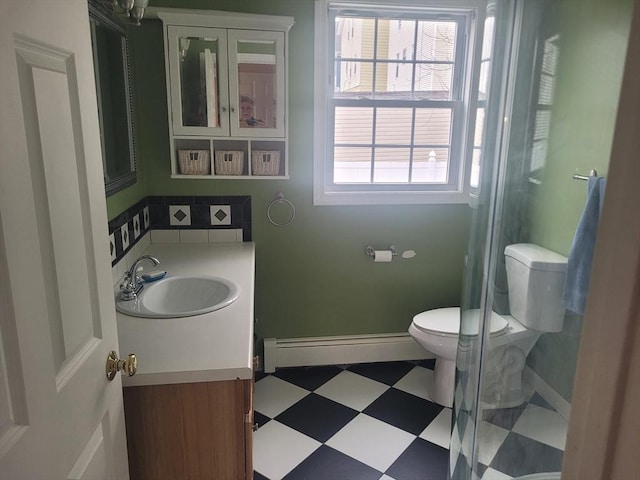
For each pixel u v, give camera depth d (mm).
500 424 1724
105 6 1962
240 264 2318
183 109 2494
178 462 1456
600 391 491
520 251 1644
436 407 2596
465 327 1851
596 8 1447
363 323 3029
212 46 2447
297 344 2951
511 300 1684
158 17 2350
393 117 2842
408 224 2926
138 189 2490
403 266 2980
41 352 802
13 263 718
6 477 696
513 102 1609
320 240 2863
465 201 2926
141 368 1364
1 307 694
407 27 2740
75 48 952
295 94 2652
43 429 807
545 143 1603
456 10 2684
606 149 1441
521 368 1690
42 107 815
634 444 446
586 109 1510
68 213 917
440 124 2885
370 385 2805
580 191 1538
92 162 1033
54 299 859
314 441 2307
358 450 2250
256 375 2910
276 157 2598
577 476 537
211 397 1414
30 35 775
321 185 2775
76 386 944
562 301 1577
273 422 2445
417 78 2812
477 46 2715
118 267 2084
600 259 491
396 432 2385
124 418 1327
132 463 1444
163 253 2514
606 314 479
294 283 2904
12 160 717
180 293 2105
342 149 2852
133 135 2393
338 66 2744
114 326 1170
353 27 2707
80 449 965
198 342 1521
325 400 2648
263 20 2400
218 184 2691
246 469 1487
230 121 2492
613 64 1396
